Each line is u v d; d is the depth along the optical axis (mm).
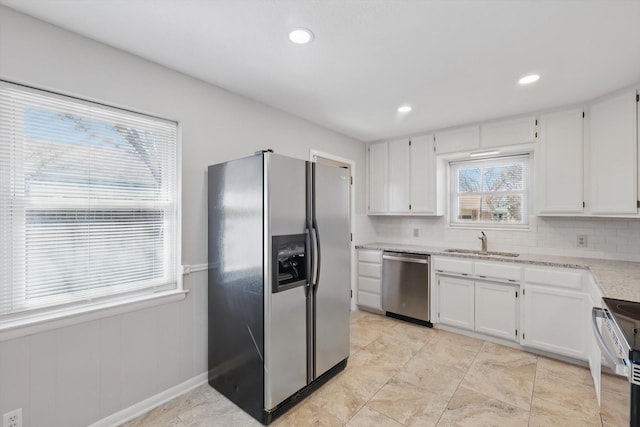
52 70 1658
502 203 3594
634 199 2344
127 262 1989
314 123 3436
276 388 1914
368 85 2455
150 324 2051
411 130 3725
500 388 2254
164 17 1602
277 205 1923
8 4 1493
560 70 2174
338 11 1554
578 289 2521
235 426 1876
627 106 2393
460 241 3834
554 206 2906
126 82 1942
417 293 3502
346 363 2576
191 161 2275
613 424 1442
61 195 1724
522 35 1754
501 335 2951
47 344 1643
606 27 1666
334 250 2383
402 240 4340
